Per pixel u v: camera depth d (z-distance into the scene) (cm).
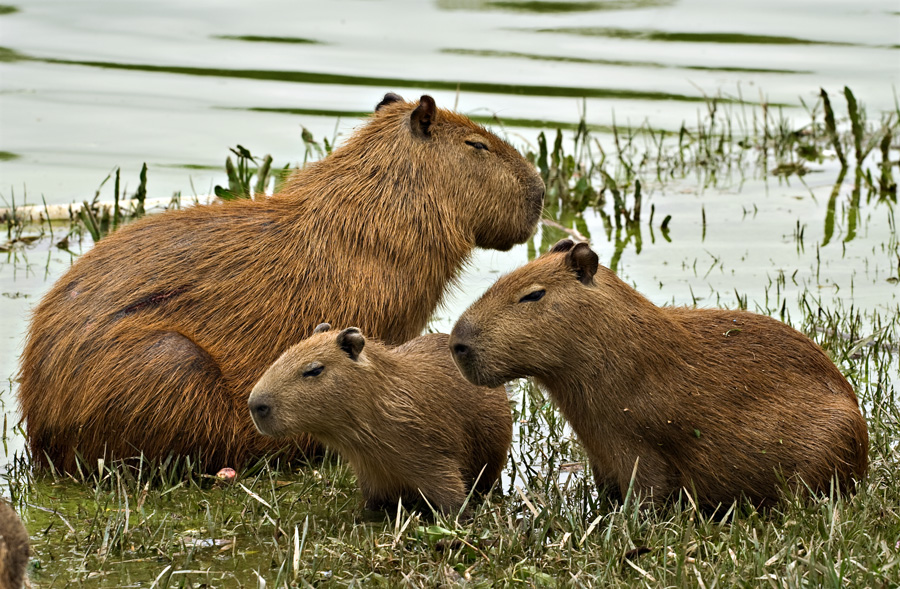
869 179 1908
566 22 2923
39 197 1794
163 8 3062
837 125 2272
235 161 1928
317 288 1034
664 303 1384
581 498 944
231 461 1003
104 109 2241
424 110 1080
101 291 1016
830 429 886
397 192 1069
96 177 1883
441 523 857
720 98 2280
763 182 2000
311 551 842
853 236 1669
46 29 2814
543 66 2528
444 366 941
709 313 933
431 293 1084
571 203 1883
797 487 880
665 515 888
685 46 2706
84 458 994
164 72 2475
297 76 2422
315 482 981
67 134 2091
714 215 1809
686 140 2192
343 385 875
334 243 1049
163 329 1002
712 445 879
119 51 2627
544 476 992
